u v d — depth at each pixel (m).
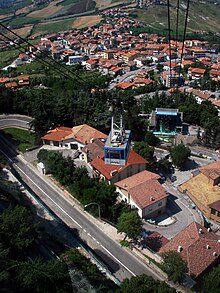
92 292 38.97
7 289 35.75
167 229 61.22
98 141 83.38
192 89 161.25
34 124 91.69
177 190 73.62
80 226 58.62
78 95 109.44
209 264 48.41
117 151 33.62
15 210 46.62
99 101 103.00
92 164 74.44
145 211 62.28
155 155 91.12
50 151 78.31
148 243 54.41
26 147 87.69
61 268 39.59
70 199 65.94
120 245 54.19
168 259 46.50
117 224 56.59
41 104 94.00
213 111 118.75
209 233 54.22
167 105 123.50
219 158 90.12
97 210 60.19
